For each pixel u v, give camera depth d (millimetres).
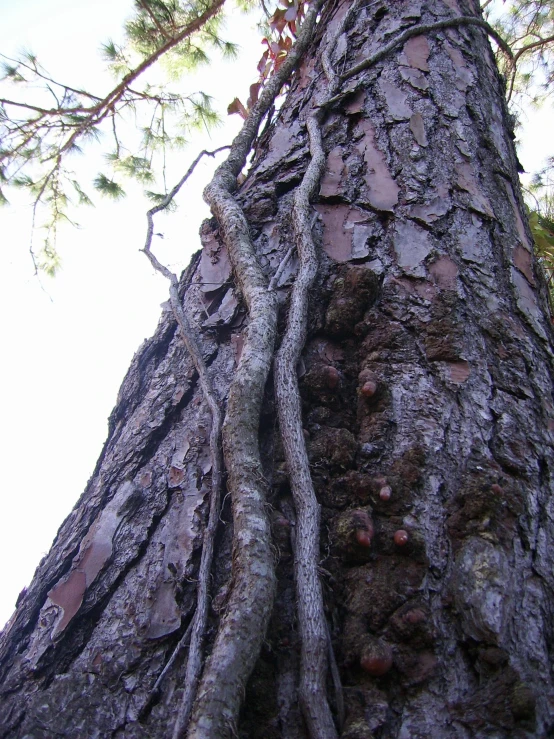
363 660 557
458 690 540
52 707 584
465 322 766
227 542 656
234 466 667
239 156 1138
